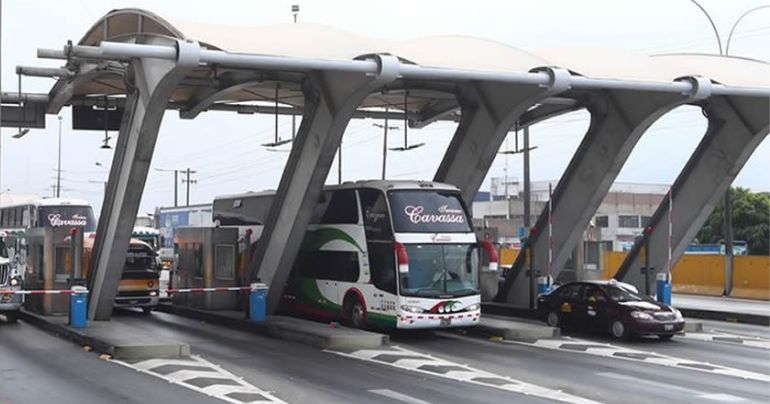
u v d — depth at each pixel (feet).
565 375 47.80
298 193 73.20
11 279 75.61
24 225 124.36
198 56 57.82
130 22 66.59
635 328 65.31
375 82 64.23
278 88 79.56
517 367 51.11
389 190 67.36
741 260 119.03
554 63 75.97
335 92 68.23
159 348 53.52
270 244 77.56
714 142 89.04
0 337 65.26
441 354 57.36
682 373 49.08
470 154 83.56
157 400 38.27
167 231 185.57
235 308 86.63
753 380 46.60
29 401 38.04
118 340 55.98
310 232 79.46
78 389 41.32
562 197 89.76
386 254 66.59
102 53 55.21
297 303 81.10
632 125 82.64
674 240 92.27
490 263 70.08
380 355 55.42
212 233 86.89
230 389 41.37
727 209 120.37
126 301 88.89
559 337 68.49
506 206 285.84
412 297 64.64
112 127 89.25
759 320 83.66
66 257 78.02
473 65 70.90
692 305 102.94
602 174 85.56
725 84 79.61
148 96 62.59
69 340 62.80
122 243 69.36
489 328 68.49
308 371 48.39
